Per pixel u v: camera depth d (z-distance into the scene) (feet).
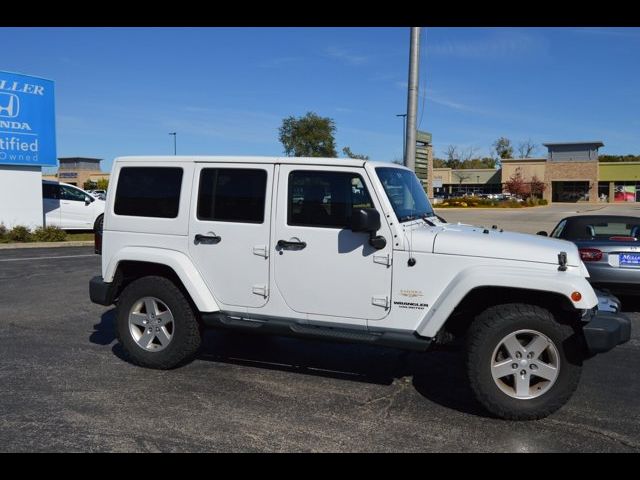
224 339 22.65
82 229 66.44
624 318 15.31
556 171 214.48
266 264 17.24
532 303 15.49
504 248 15.35
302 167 16.85
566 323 15.02
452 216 124.88
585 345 15.03
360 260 16.24
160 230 18.49
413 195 18.37
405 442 13.73
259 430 14.28
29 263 44.37
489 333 14.88
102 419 14.80
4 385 17.22
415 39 37.14
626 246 26.30
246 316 17.74
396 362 20.03
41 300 30.07
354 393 16.97
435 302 15.69
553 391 14.82
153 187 18.71
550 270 14.99
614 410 15.89
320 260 16.63
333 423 14.76
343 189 16.49
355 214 15.26
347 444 13.58
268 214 17.16
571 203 209.97
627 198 212.43
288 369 19.11
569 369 14.75
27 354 20.44
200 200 18.03
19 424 14.44
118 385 17.31
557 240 16.89
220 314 17.95
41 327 24.38
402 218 16.46
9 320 25.62
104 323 25.14
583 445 13.70
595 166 208.03
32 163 60.80
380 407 15.90
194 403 15.97
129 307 18.93
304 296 16.90
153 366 18.76
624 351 21.81
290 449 13.26
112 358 20.04
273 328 17.25
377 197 16.07
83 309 27.91
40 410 15.34
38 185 61.93
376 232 16.06
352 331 16.60
